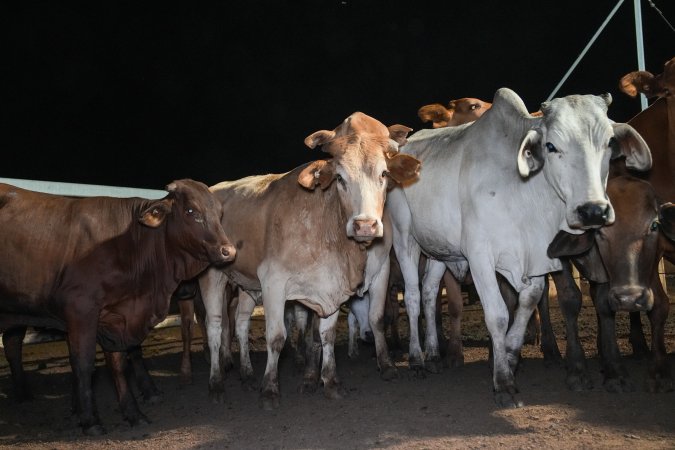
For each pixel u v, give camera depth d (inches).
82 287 226.7
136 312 235.6
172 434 215.2
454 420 207.9
